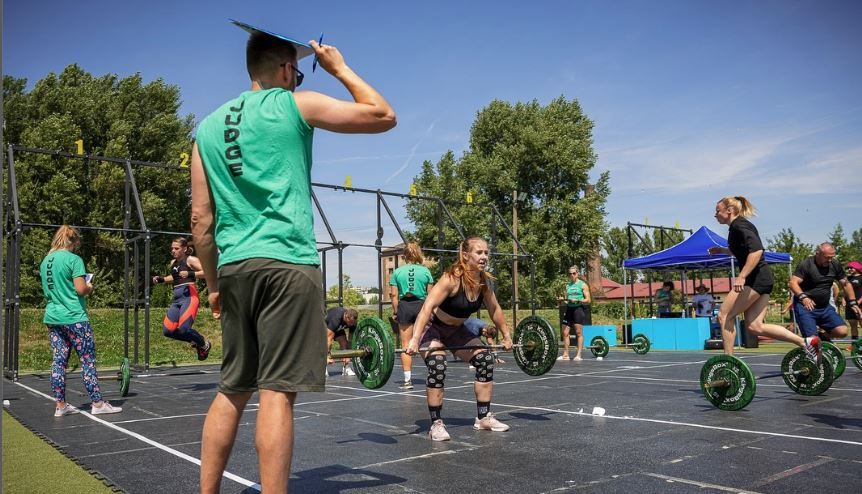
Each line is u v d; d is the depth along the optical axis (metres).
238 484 3.24
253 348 2.15
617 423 4.85
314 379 2.06
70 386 8.77
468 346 4.50
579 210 34.06
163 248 29.41
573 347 15.88
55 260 5.83
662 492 2.98
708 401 5.83
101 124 28.92
